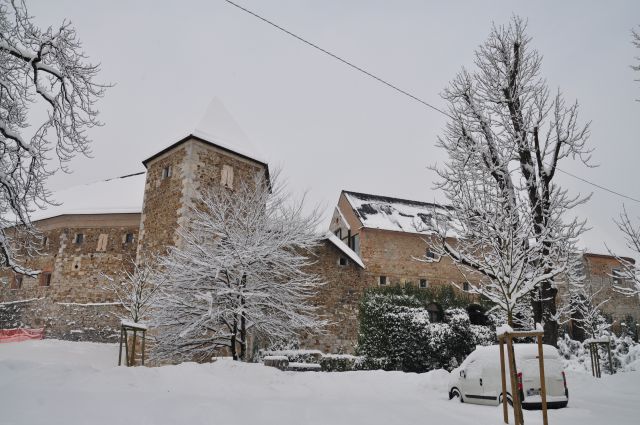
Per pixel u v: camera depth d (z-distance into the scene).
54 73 12.40
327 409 7.91
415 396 11.34
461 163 14.27
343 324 24.23
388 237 27.56
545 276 11.52
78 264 26.25
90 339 24.48
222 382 9.80
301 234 18.53
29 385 7.30
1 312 27.30
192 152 21.55
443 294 24.36
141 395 7.41
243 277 16.80
